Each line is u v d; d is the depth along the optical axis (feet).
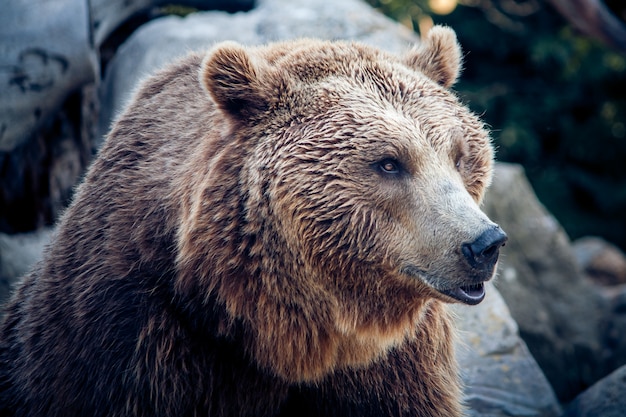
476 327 39.24
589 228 90.63
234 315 25.12
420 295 24.84
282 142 24.45
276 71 25.48
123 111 29.68
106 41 54.54
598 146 92.48
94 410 25.64
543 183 89.86
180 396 25.79
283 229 24.23
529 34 86.48
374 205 24.27
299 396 28.32
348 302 25.20
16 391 28.68
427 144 24.47
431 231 23.68
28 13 44.78
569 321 56.65
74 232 27.43
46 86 45.11
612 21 64.69
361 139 24.23
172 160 26.40
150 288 25.68
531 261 56.70
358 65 25.91
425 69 27.86
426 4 81.25
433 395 27.63
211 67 24.62
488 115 86.38
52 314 27.02
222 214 24.52
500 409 36.45
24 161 47.11
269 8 52.39
